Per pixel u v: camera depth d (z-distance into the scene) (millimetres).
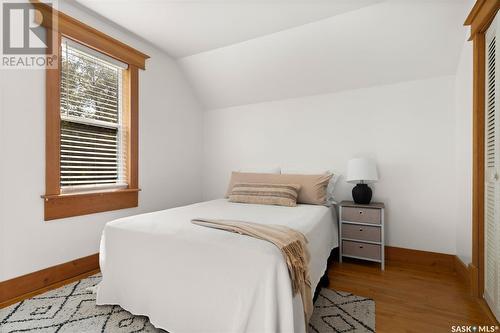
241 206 2467
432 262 2555
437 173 2547
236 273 1274
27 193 1931
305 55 2797
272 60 2961
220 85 3488
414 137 2648
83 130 2383
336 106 3031
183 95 3537
